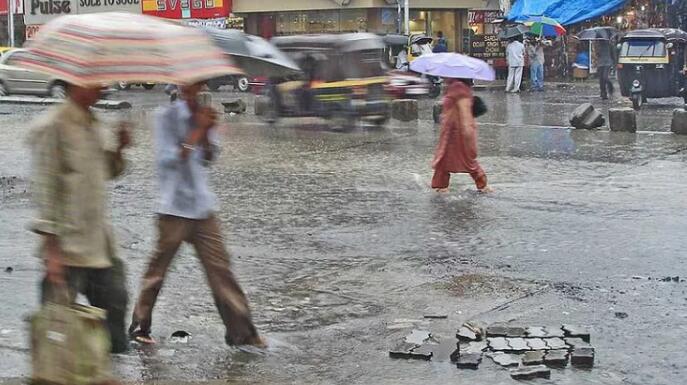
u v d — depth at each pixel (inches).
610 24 1569.9
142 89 1593.3
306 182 570.6
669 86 1053.2
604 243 399.5
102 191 218.5
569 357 256.8
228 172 611.5
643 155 669.9
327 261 376.8
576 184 551.5
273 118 916.6
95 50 197.2
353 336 282.2
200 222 260.1
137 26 204.2
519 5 1550.2
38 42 206.4
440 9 1651.1
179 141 252.8
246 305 266.7
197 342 273.3
